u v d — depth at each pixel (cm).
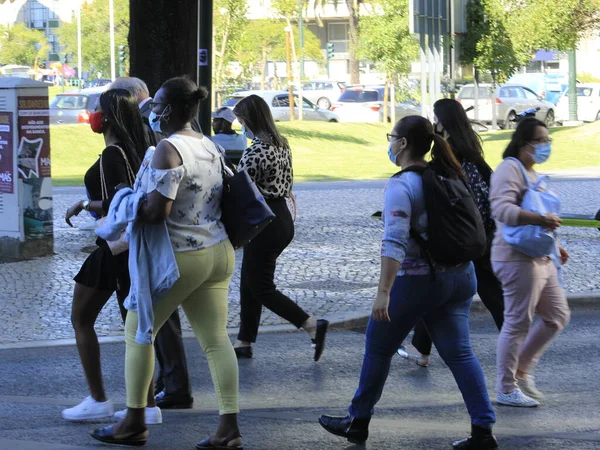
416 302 773
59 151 4081
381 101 6041
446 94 3631
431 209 755
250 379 1058
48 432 848
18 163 1756
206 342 776
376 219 2298
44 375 1072
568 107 6362
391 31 5291
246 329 1146
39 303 1424
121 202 738
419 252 768
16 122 1755
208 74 1895
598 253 1847
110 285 843
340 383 1041
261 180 1053
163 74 1914
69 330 1277
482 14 4484
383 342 793
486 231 992
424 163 785
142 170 738
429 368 1110
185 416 904
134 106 849
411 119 781
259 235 1059
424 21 3222
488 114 5472
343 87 7412
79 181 3309
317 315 1334
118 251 827
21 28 11969
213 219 762
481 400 795
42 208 1797
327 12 11450
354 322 1327
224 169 775
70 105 5241
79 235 2066
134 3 1920
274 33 7812
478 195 977
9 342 1216
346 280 1584
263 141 1056
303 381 1050
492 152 3981
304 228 2167
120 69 8881
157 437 834
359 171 3616
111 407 887
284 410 937
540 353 959
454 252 757
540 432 859
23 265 1717
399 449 810
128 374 782
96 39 10262
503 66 4606
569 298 1449
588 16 4719
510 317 929
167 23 1906
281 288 1515
